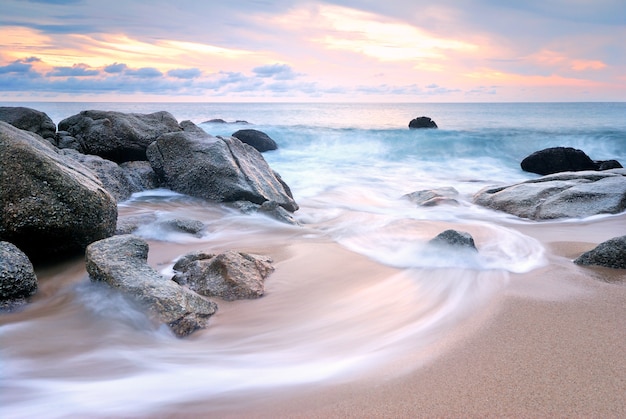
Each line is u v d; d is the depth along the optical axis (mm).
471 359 3369
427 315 4316
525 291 4777
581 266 5660
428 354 3500
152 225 7395
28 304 4574
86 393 3186
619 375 3082
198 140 10859
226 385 3236
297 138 24906
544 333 3762
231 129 32125
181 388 3221
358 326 4184
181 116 66375
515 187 11016
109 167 10023
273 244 7133
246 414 2811
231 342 3975
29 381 3346
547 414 2686
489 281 5141
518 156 22141
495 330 3855
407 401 2861
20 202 5336
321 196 12727
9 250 4703
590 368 3182
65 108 72500
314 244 7113
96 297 4523
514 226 8758
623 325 3879
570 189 9867
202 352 3807
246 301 4785
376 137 24812
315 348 3812
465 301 4590
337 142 24547
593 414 2676
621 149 23797
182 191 10461
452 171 18203
